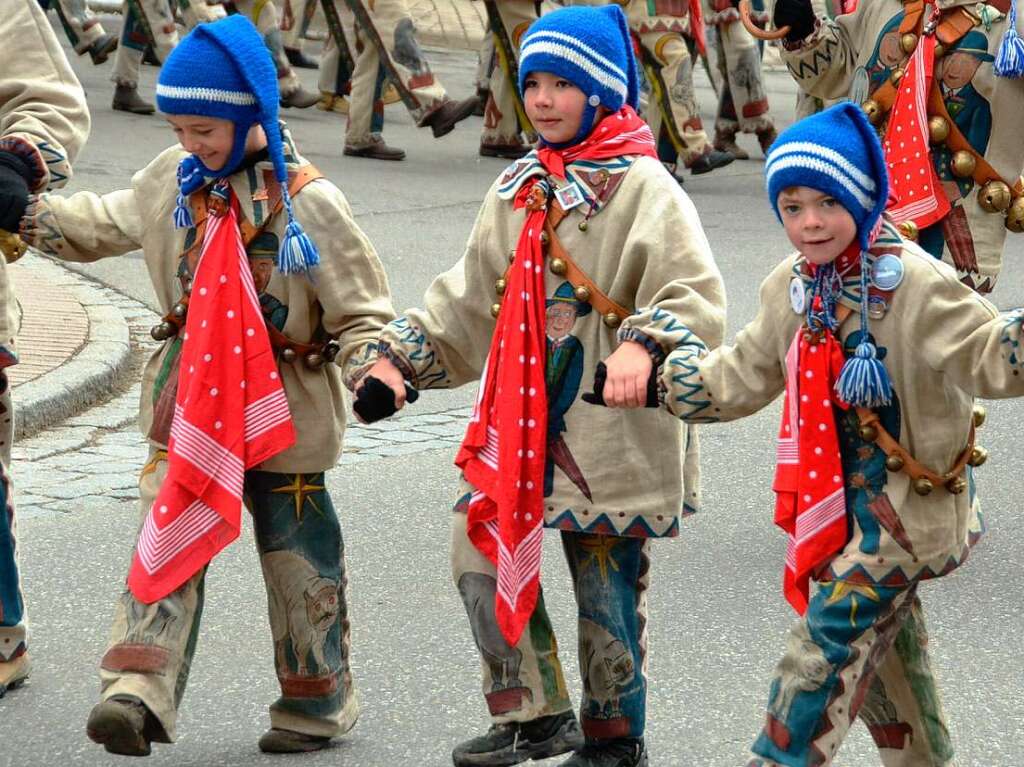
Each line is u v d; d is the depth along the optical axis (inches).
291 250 297.4
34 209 319.9
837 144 259.1
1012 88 423.8
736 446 557.0
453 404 609.3
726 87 1054.4
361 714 348.5
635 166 296.0
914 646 276.2
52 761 324.5
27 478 504.7
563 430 295.4
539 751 301.1
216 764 322.7
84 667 372.5
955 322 257.4
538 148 307.1
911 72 428.1
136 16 1071.6
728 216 911.0
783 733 261.7
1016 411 596.1
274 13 1123.3
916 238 434.6
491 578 299.4
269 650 383.9
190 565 297.7
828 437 265.7
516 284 296.4
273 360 305.0
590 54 294.4
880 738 283.0
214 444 300.5
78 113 339.9
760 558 452.1
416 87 992.2
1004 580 435.8
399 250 799.7
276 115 302.7
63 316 656.4
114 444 542.6
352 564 444.1
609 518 291.6
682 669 376.2
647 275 289.0
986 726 347.9
